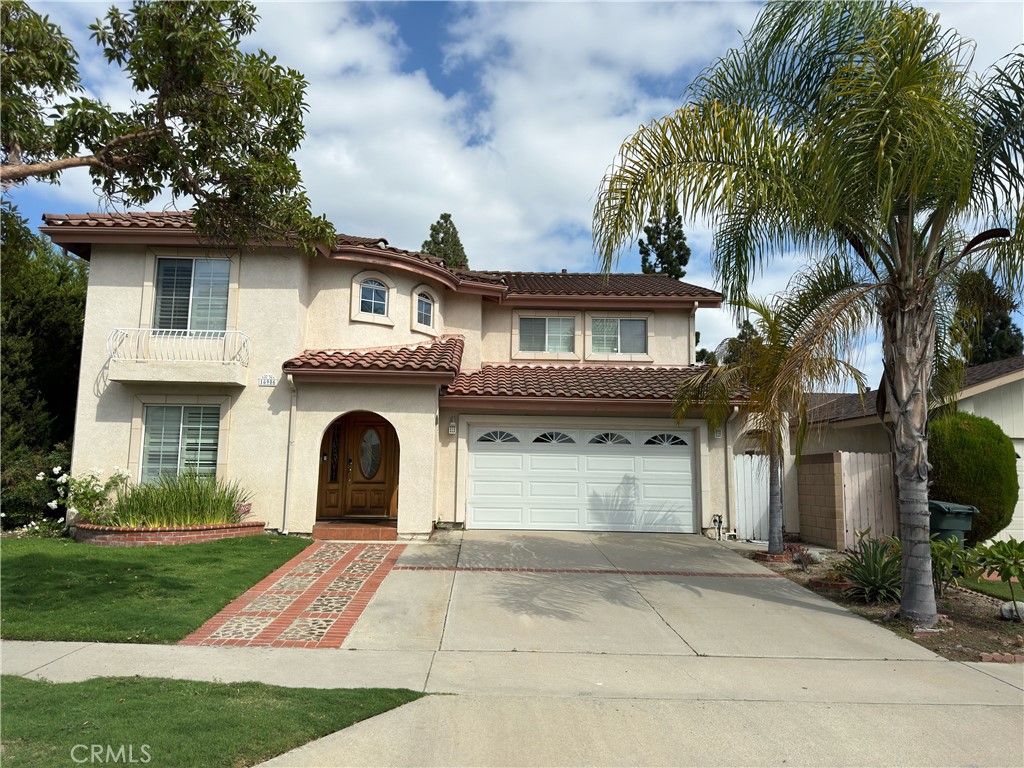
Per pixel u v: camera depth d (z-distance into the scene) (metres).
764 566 11.23
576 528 14.33
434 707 5.23
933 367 10.33
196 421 12.77
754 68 8.61
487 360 17.36
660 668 6.40
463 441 14.38
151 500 11.39
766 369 10.06
